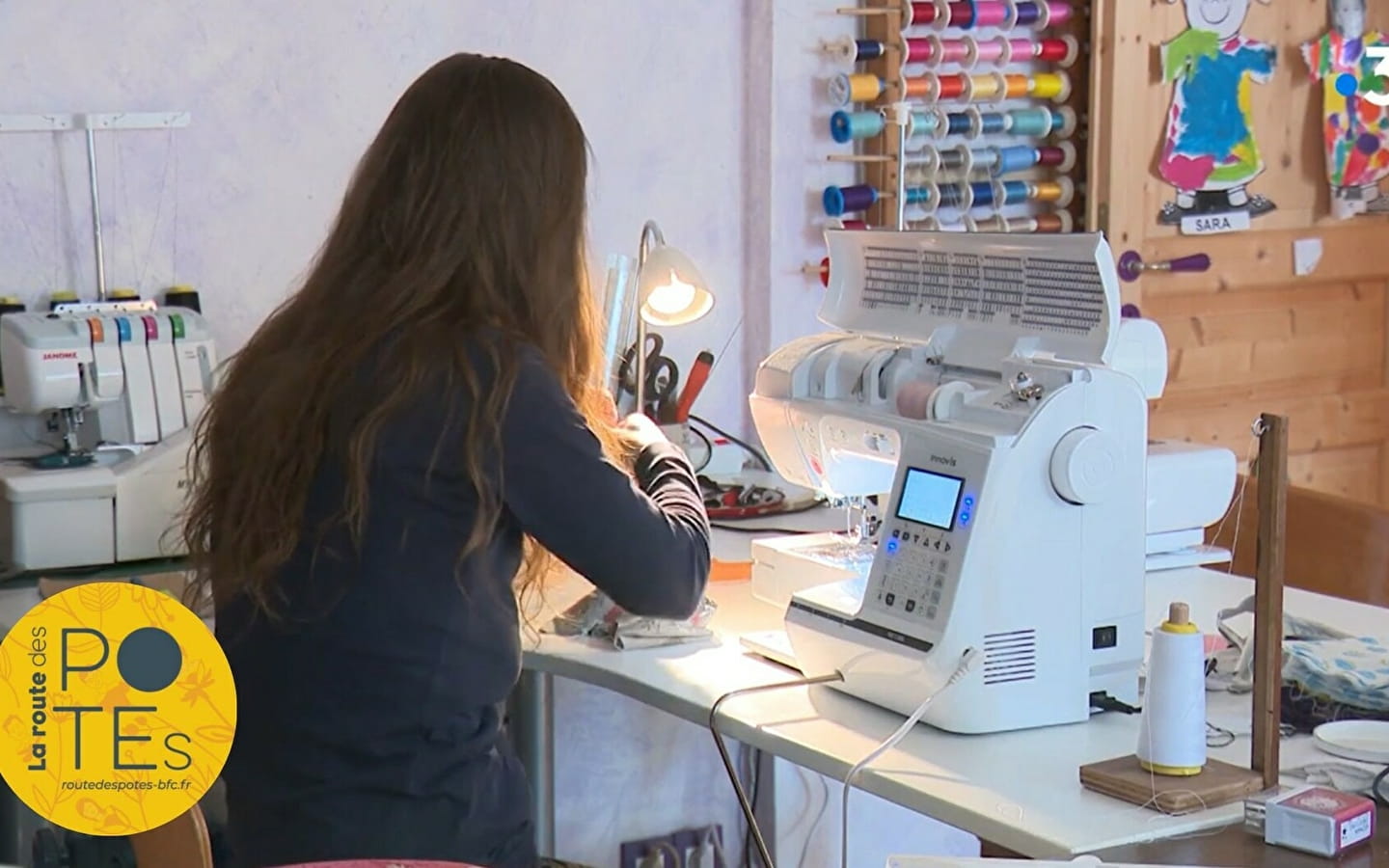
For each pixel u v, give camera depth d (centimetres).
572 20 293
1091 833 144
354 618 154
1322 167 378
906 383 191
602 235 300
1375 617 215
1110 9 331
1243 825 147
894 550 178
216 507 164
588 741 305
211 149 266
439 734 156
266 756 158
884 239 205
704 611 207
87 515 229
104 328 235
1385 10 379
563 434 155
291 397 157
